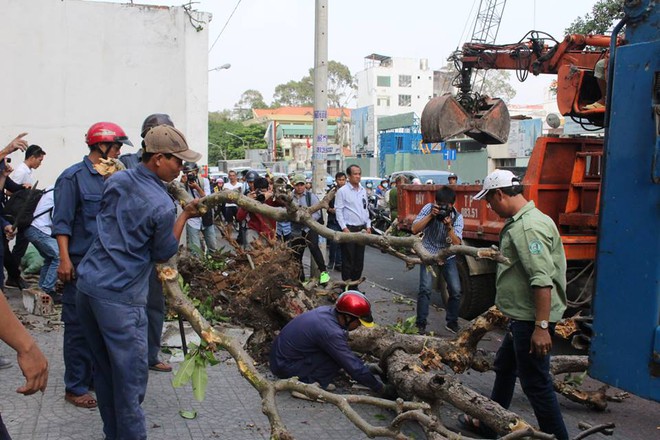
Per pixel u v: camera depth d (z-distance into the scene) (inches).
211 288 288.2
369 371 203.0
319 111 441.7
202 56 487.8
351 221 392.2
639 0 143.4
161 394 206.8
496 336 317.1
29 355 105.0
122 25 466.6
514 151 1334.9
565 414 211.6
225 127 3383.4
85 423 180.2
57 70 456.4
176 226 169.3
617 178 146.7
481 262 338.3
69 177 185.5
